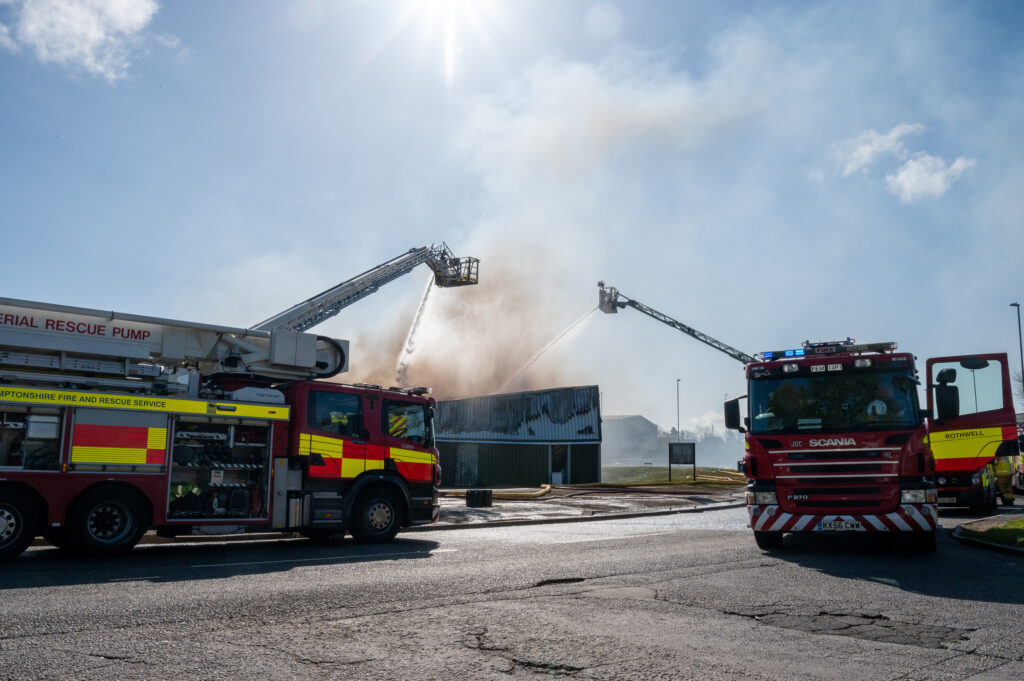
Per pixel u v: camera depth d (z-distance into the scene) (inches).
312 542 531.5
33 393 410.6
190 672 179.5
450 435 1798.7
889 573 355.3
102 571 349.7
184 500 457.1
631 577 335.3
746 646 212.1
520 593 291.7
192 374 478.3
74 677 173.2
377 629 227.1
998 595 295.9
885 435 433.7
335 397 522.3
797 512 438.9
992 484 772.0
